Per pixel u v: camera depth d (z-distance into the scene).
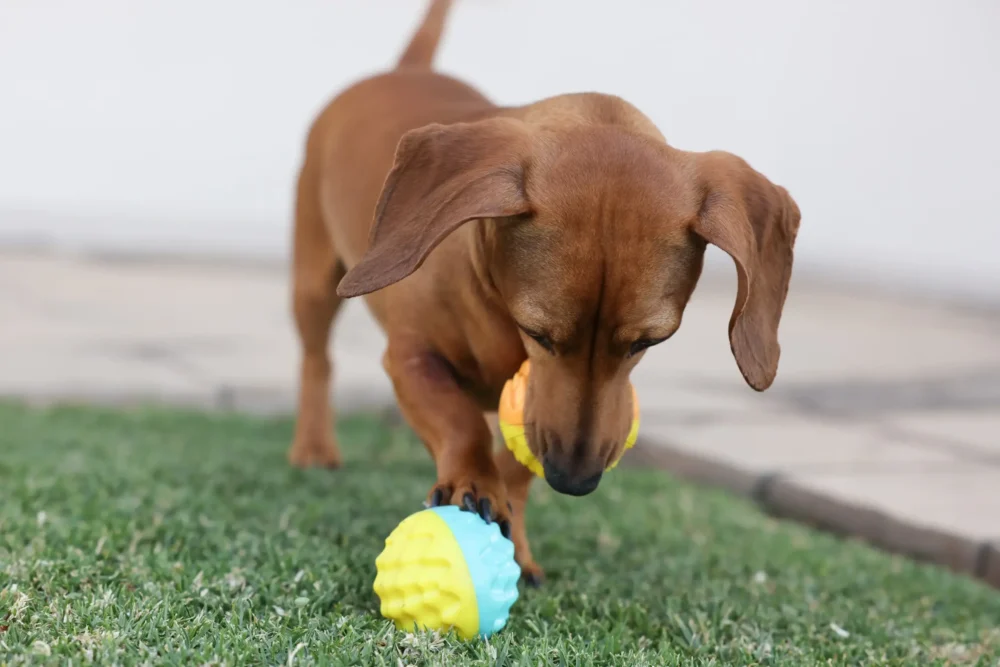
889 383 1.84
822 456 1.42
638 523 1.17
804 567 1.10
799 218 0.89
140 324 2.00
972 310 2.86
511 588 0.84
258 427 1.46
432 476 1.29
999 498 1.29
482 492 0.87
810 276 3.08
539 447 0.86
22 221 2.71
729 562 1.08
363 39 2.88
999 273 2.89
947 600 1.06
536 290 0.85
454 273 0.93
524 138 0.87
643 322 0.85
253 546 0.97
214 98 2.81
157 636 0.80
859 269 3.05
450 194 0.84
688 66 2.98
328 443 1.29
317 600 0.87
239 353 1.81
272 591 0.88
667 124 2.98
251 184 2.87
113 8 2.70
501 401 0.91
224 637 0.80
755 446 1.45
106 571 0.90
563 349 0.86
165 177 2.81
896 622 0.98
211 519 1.05
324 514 1.08
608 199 0.85
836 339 2.31
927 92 2.97
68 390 1.54
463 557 0.82
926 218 2.99
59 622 0.81
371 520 1.08
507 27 2.87
